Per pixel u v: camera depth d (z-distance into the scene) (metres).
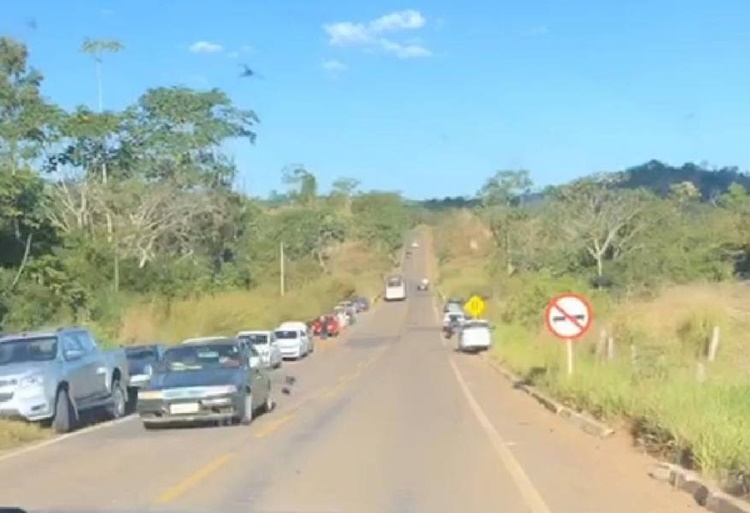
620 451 15.81
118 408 24.88
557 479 13.31
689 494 11.84
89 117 65.38
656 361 23.91
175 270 62.38
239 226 83.56
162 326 51.66
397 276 141.12
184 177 73.31
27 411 20.50
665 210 71.94
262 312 66.50
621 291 53.12
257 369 23.30
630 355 24.89
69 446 18.81
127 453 17.28
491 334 56.91
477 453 16.09
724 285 35.09
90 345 24.02
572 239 74.81
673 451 14.27
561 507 11.30
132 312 50.06
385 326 92.12
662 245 59.50
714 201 84.50
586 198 74.94
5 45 61.78
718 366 23.55
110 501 12.19
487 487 12.77
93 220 67.44
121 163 69.56
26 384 20.58
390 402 26.89
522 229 95.06
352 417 22.69
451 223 192.12
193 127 73.88
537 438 18.00
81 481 14.09
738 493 10.85
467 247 165.38
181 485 13.32
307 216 135.12
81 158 66.44
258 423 21.81
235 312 59.84
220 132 74.81
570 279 55.25
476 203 181.38
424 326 90.50
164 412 21.09
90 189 65.81
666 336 28.42
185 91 73.81
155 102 72.75
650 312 29.94
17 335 22.48
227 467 14.97
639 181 106.19
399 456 15.85
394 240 170.25
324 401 27.72
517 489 12.57
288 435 19.22
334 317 81.56
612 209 71.81
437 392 30.36
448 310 84.50
